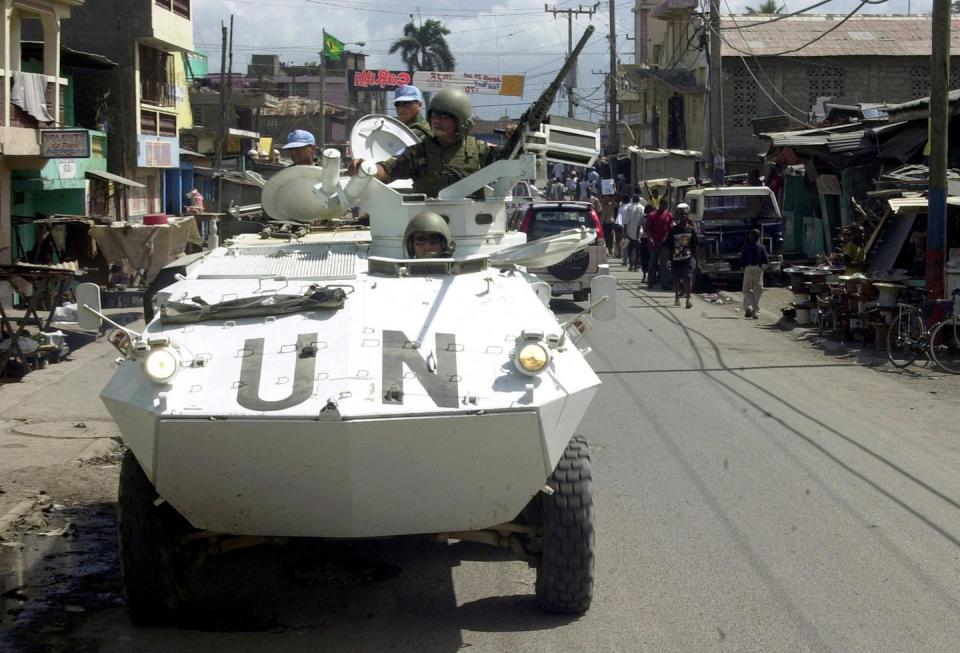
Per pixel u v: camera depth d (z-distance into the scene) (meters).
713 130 28.75
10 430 10.62
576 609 5.82
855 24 39.69
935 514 7.80
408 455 5.01
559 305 20.75
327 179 7.24
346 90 68.12
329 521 5.29
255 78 65.44
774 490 8.45
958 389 12.84
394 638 5.59
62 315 16.64
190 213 27.50
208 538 5.79
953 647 5.50
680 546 7.11
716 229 24.11
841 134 23.61
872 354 15.38
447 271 6.33
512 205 25.36
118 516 5.55
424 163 7.41
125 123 28.22
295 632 5.69
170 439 4.95
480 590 6.34
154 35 28.12
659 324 18.81
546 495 5.66
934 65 14.91
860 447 9.87
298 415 4.89
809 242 27.38
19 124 18.97
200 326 5.77
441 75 61.34
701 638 5.59
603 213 35.88
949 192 16.89
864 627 5.75
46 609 6.08
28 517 7.87
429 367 5.38
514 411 4.99
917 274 16.22
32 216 21.62
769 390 12.77
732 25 39.62
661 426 10.78
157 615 5.72
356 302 5.95
